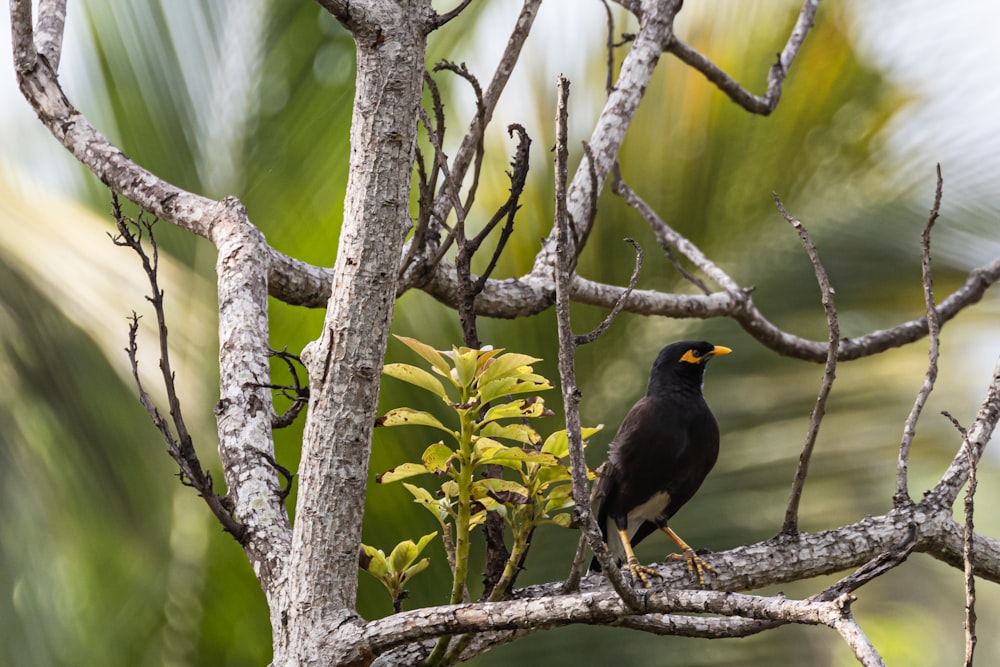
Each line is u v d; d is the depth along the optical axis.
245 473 5.11
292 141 11.09
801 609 3.60
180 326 10.46
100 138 7.03
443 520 4.91
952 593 18.78
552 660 10.58
